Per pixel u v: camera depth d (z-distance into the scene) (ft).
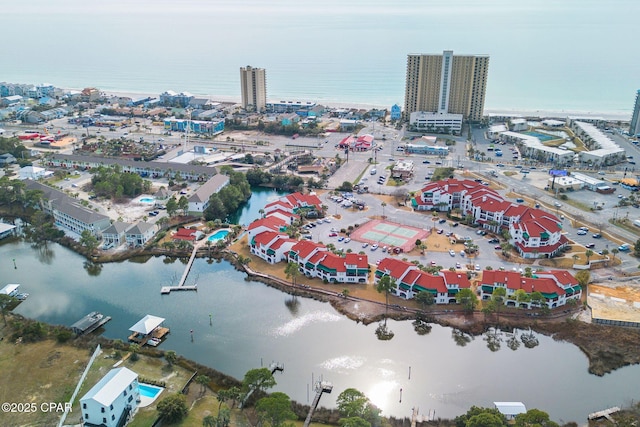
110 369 496.23
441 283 615.98
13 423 426.10
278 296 644.27
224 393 447.83
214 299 636.89
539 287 597.93
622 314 582.76
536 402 464.65
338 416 440.86
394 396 471.62
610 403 462.60
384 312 602.44
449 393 476.13
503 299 605.31
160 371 498.28
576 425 432.66
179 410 431.02
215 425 412.57
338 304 618.03
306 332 569.64
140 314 603.26
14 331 554.46
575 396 472.03
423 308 606.55
